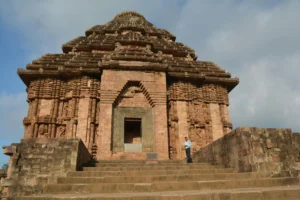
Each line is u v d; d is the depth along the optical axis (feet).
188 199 21.35
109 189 26.13
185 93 68.13
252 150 32.30
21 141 34.47
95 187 26.17
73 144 35.12
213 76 73.36
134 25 95.86
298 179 29.40
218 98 71.20
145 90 61.72
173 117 64.59
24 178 32.58
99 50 81.76
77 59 70.49
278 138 33.83
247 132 33.76
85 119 60.29
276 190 22.79
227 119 69.87
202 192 23.73
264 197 22.29
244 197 22.00
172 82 68.85
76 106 62.39
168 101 66.80
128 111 60.59
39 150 34.24
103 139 55.42
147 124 60.13
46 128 60.49
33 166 33.32
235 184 27.37
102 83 60.23
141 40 79.66
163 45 88.28
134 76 62.23
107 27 98.68
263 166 31.68
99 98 63.26
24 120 60.59
